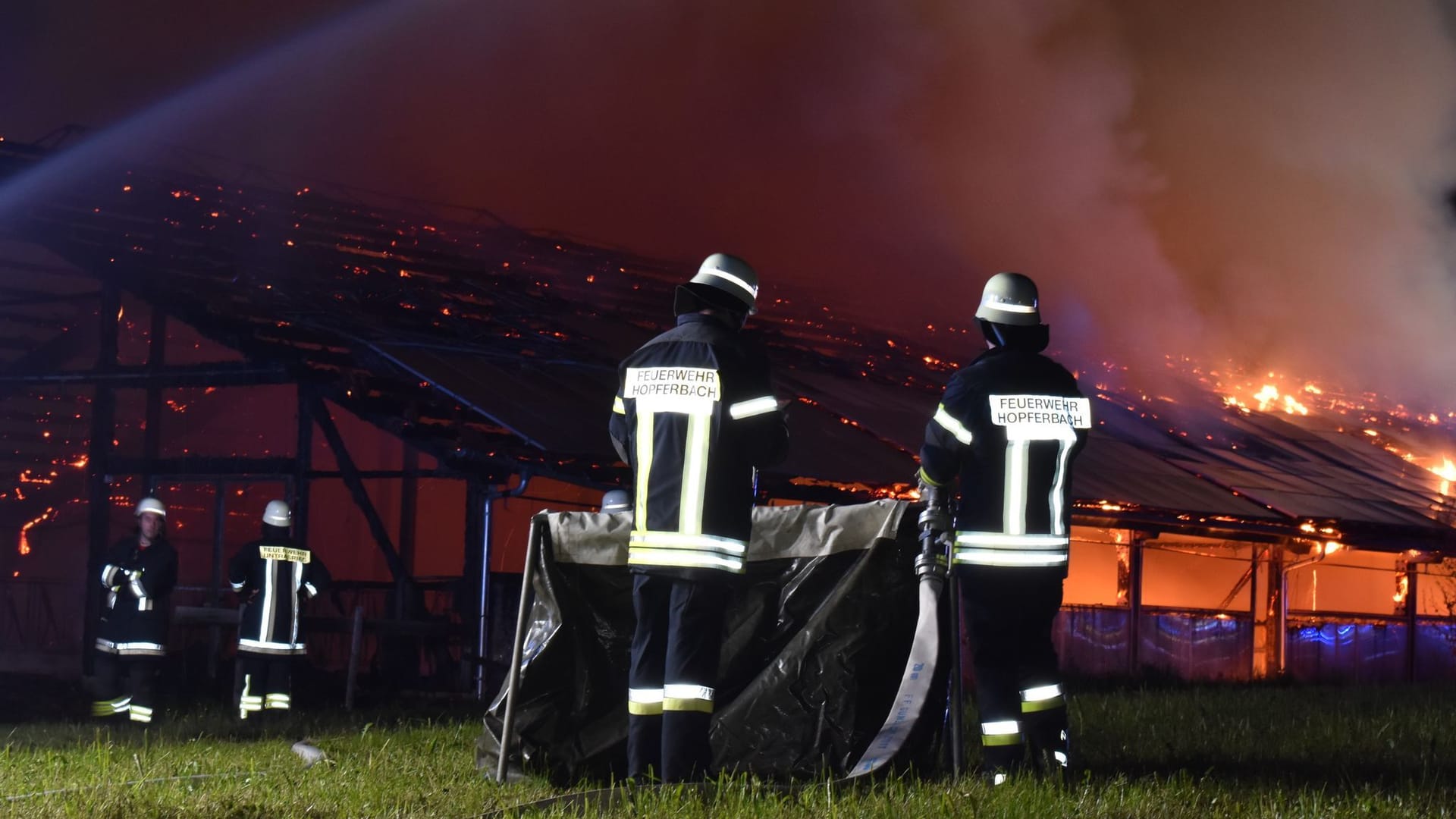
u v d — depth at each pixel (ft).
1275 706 32.07
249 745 24.86
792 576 18.65
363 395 50.75
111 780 17.42
